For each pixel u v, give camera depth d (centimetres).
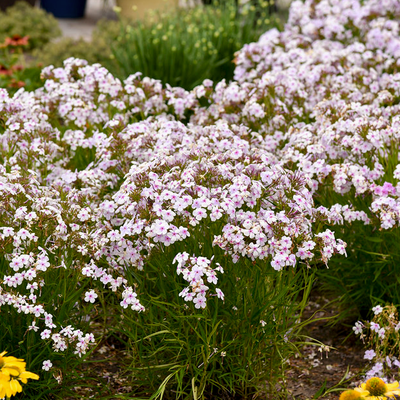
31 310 325
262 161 375
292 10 717
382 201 381
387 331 364
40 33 1301
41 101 506
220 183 365
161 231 330
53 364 364
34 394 358
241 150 388
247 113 502
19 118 454
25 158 439
